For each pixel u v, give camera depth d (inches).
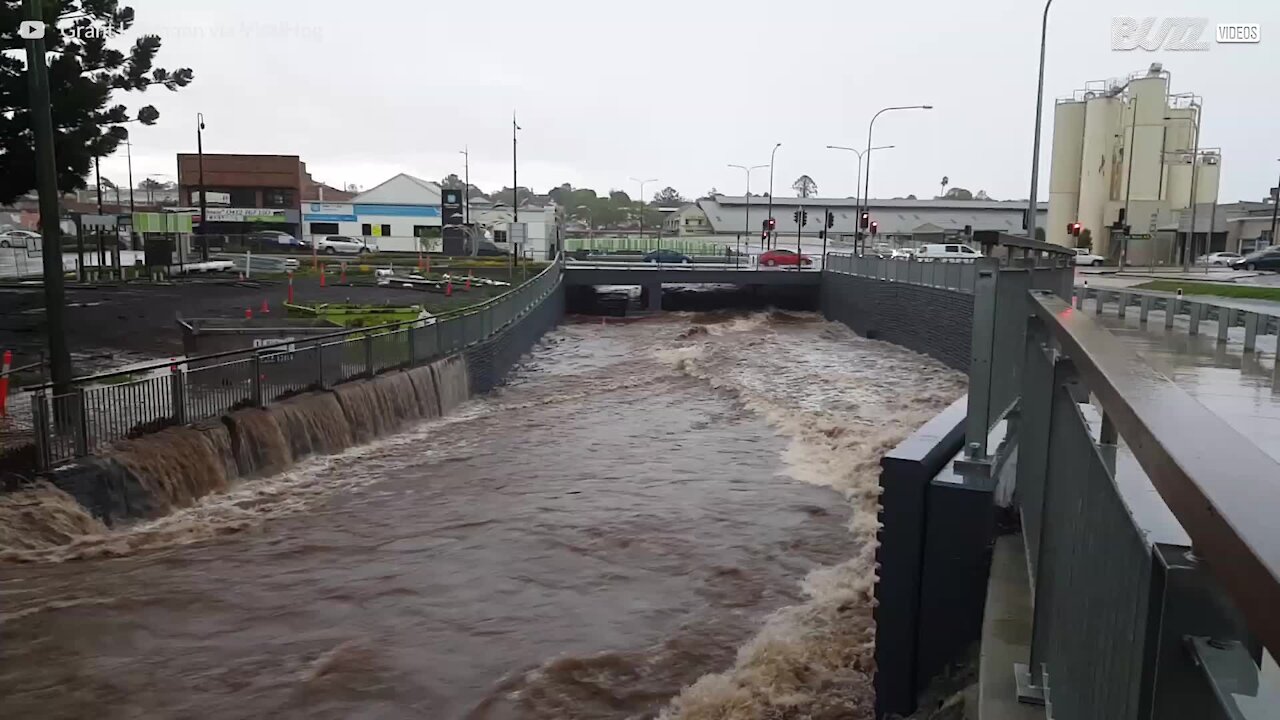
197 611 340.8
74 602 341.1
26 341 789.9
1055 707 117.9
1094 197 2805.1
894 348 1254.9
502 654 312.3
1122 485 108.0
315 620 337.4
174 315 1008.2
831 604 349.1
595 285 1900.8
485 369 900.0
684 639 324.5
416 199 3526.1
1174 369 631.2
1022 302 214.4
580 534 443.2
